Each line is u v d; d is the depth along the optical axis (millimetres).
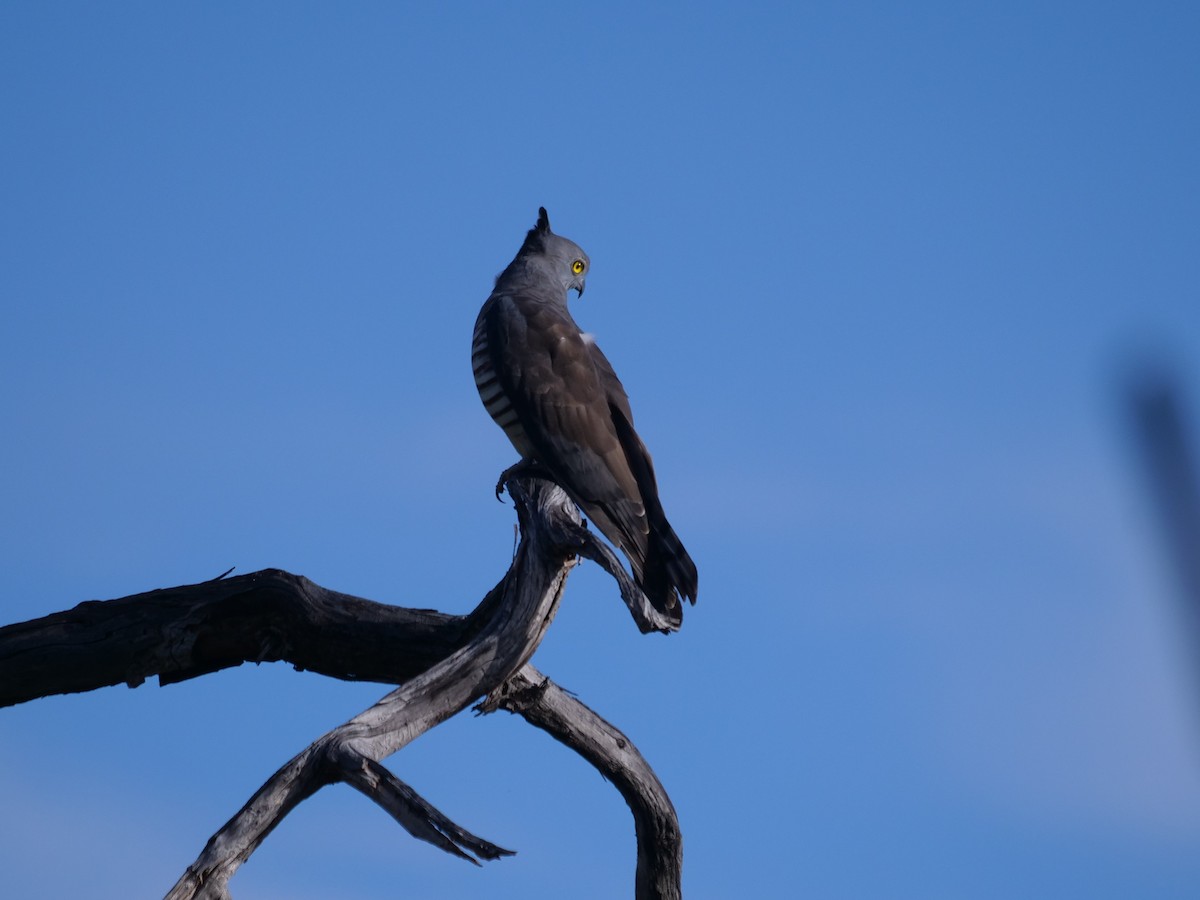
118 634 12414
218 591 12562
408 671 12422
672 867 12211
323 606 12406
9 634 12406
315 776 9250
